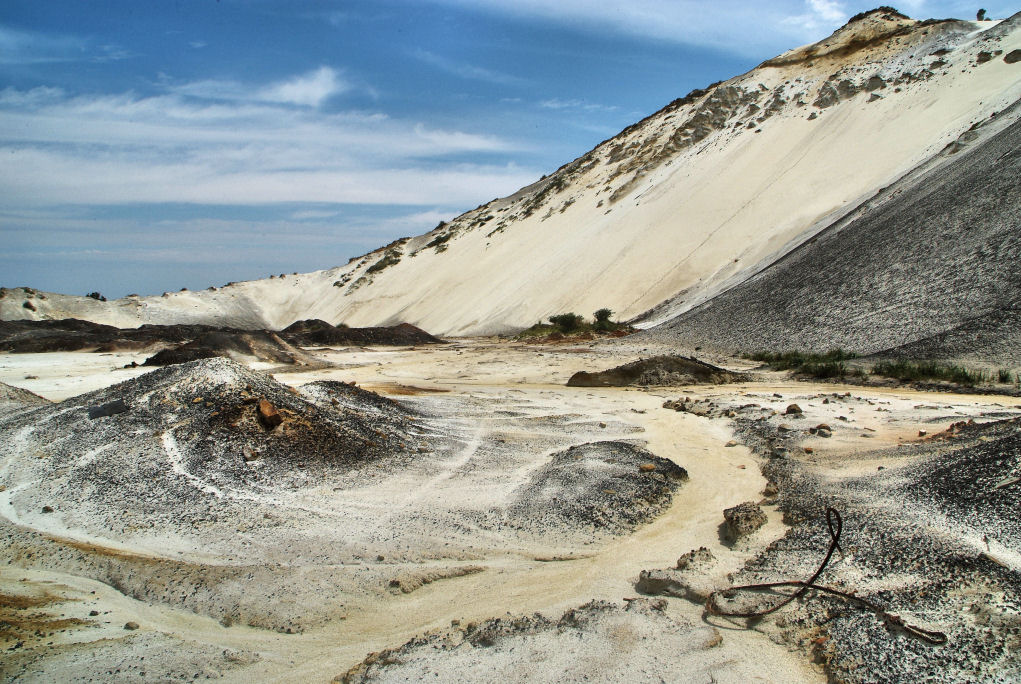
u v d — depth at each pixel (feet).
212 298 343.05
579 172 338.34
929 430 41.78
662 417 54.54
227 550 27.81
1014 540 22.49
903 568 22.65
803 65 292.61
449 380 86.38
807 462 37.60
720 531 29.53
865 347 81.15
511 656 19.89
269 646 22.00
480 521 30.66
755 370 85.40
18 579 26.76
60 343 140.36
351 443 38.88
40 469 35.53
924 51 246.68
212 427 37.29
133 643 21.94
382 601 24.59
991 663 17.79
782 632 20.72
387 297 309.63
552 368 98.43
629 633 20.77
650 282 201.26
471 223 365.61
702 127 290.97
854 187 185.88
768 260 158.30
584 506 31.71
